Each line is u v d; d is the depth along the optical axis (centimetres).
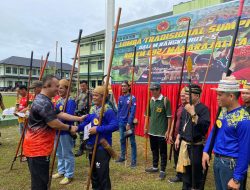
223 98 283
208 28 813
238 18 330
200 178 416
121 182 539
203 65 815
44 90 372
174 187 508
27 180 549
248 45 698
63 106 489
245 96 442
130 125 618
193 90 419
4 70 6962
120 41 1117
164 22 952
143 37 1024
